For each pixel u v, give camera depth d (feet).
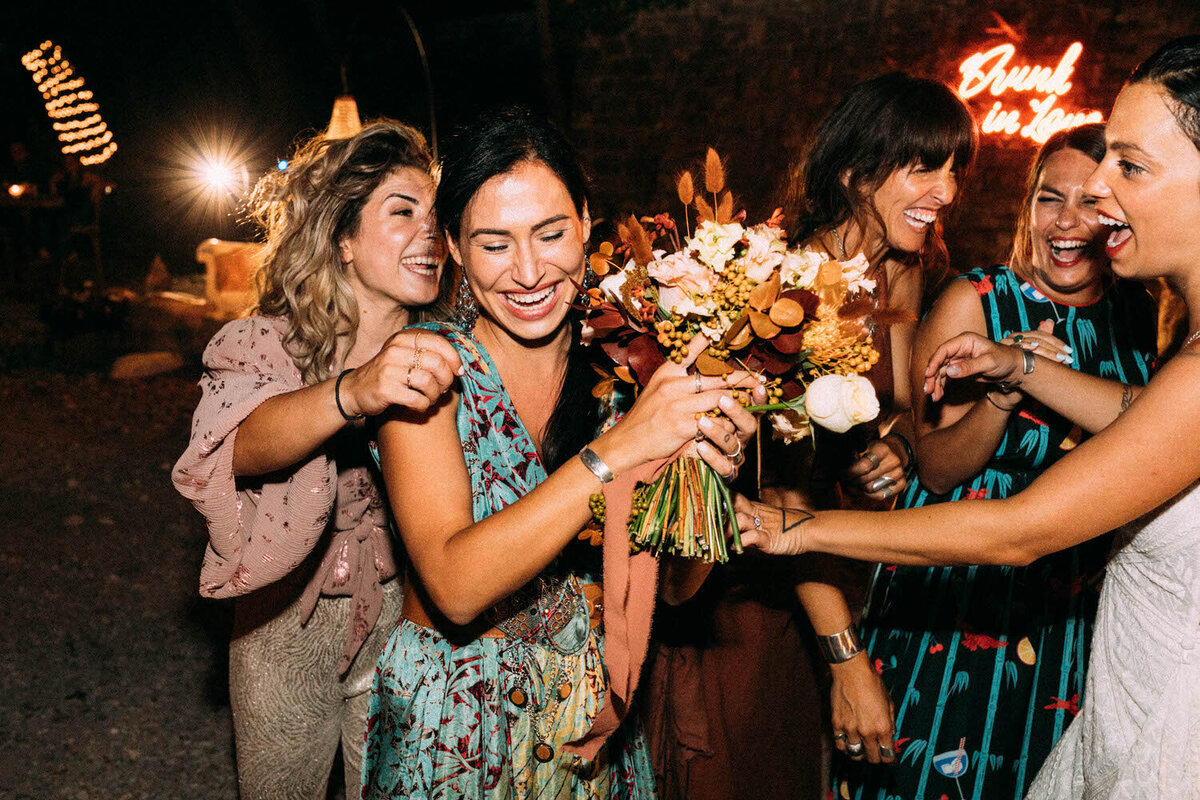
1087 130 7.40
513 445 5.70
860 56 30.32
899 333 8.16
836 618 7.27
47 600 15.29
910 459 7.72
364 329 7.72
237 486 6.82
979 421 7.16
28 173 46.73
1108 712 5.74
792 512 5.92
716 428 5.08
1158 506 5.32
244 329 7.17
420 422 5.33
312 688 7.62
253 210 8.21
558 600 5.96
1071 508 5.07
